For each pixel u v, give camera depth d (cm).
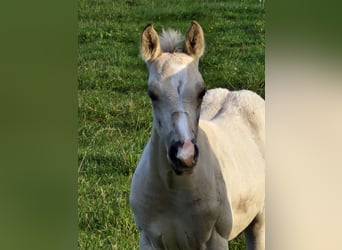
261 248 789
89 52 1200
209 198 603
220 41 1196
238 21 1232
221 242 636
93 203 938
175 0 1296
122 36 1245
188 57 590
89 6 1252
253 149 739
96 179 974
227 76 1144
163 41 605
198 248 629
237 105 761
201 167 596
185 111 554
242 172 696
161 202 605
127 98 1125
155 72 577
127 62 1190
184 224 612
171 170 579
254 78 1135
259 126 764
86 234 906
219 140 676
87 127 1073
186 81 564
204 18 1248
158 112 567
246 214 716
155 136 584
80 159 1014
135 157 989
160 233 625
